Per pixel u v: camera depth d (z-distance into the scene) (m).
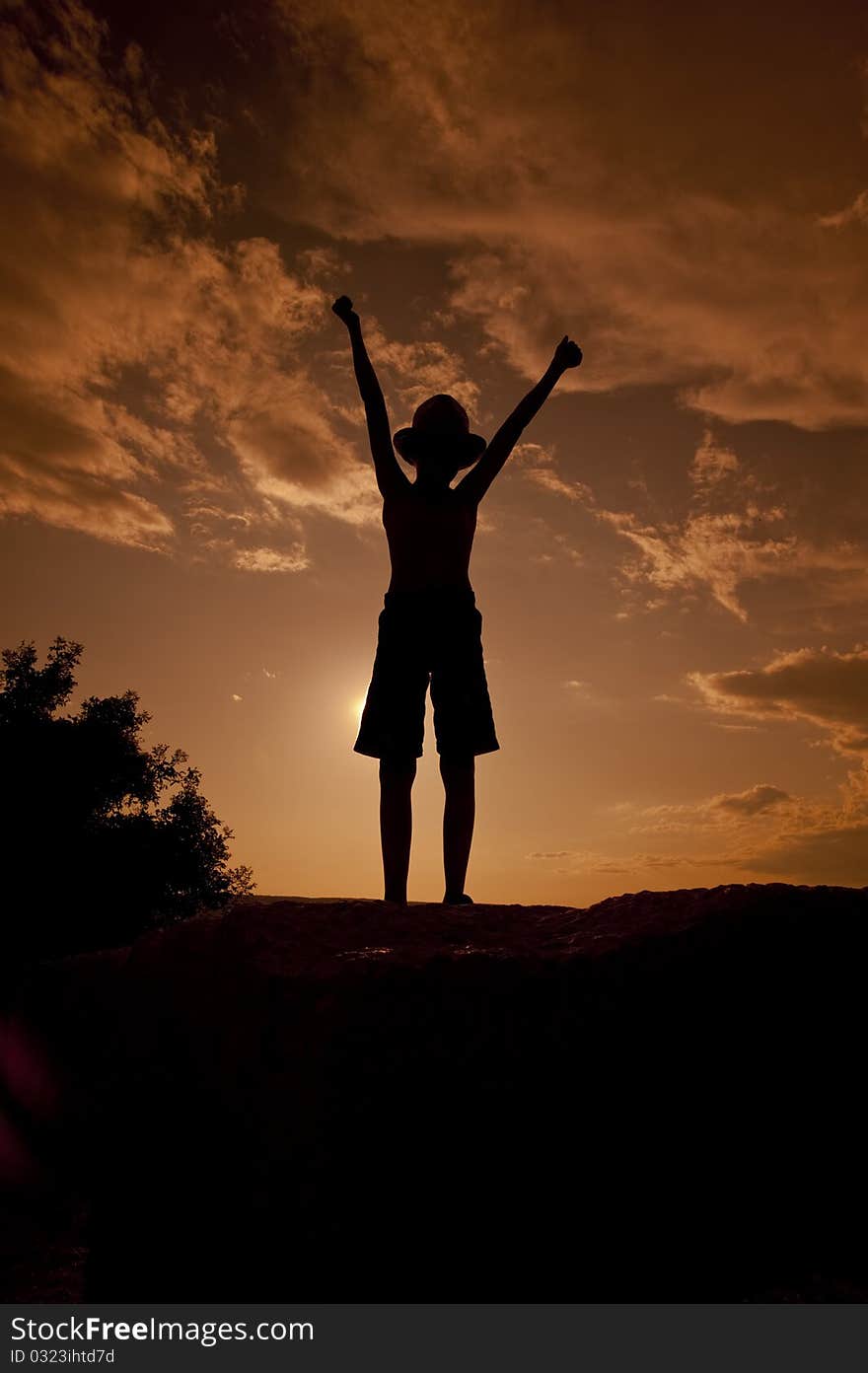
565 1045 1.77
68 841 17.34
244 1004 1.96
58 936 16.80
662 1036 1.80
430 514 3.70
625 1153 1.78
